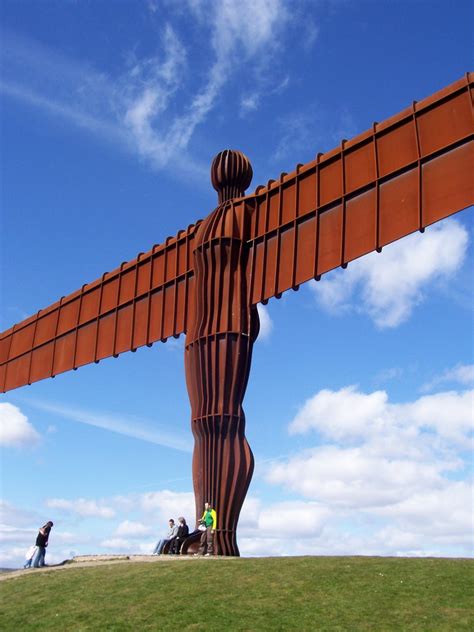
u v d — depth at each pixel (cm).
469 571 1808
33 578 2192
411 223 2505
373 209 2648
